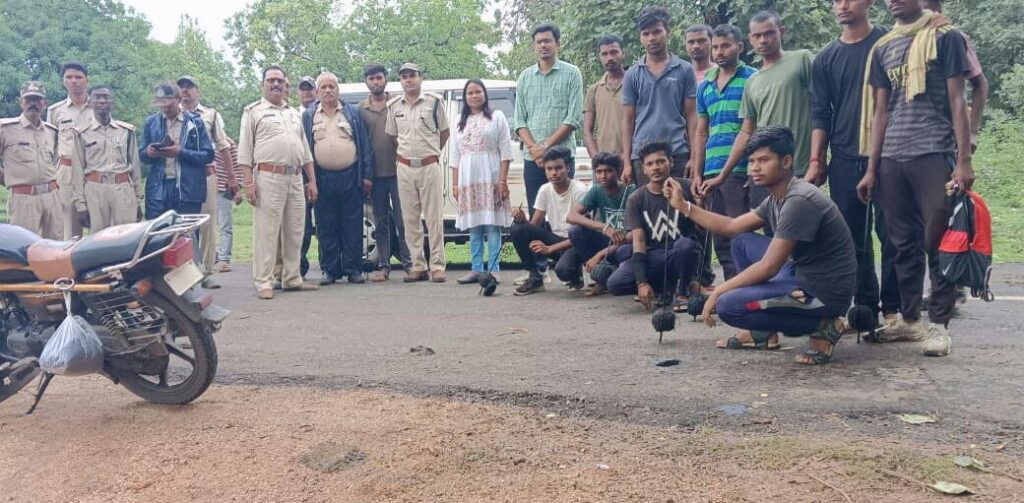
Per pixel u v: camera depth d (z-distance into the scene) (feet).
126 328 13.92
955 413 12.88
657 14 23.04
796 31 36.94
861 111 17.47
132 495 11.18
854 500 10.22
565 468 11.41
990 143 60.18
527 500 10.53
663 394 14.32
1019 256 32.71
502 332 20.01
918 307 17.01
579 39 41.32
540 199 25.80
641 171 23.43
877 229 18.11
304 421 13.48
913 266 16.80
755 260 16.80
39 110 25.85
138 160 27.94
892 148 16.26
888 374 14.94
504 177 27.55
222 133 31.78
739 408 13.47
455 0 112.88
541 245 25.39
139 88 113.29
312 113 28.71
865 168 17.79
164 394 14.43
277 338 19.99
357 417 13.62
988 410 12.95
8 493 11.44
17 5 105.60
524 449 12.11
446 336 19.74
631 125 23.86
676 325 20.02
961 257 15.28
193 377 14.15
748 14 36.94
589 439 12.45
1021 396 13.55
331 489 11.08
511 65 85.30
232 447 12.47
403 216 29.35
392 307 24.00
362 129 29.07
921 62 15.61
